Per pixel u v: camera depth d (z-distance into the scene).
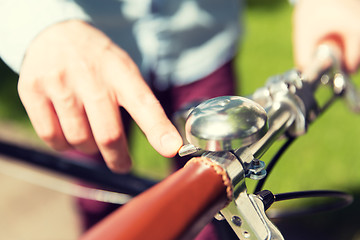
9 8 0.77
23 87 0.71
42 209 2.41
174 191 0.39
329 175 2.22
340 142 2.43
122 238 0.34
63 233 2.24
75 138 0.70
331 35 0.97
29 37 0.76
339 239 1.94
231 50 1.42
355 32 0.94
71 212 2.37
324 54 0.87
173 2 1.26
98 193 1.02
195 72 1.36
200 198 0.40
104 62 0.68
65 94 0.68
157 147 0.58
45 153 0.99
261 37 3.65
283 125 0.69
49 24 0.76
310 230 1.97
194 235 0.39
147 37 1.25
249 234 0.51
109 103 0.66
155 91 1.37
